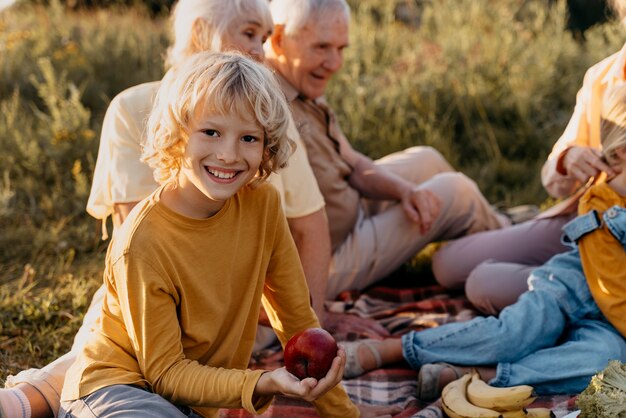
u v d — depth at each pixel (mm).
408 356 3088
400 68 6629
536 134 5961
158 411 2152
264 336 3355
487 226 4223
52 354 3398
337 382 2182
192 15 3053
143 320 2172
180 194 2240
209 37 3031
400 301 4012
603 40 6977
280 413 2869
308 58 3518
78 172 5012
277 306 2529
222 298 2309
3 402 2410
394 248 3957
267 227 2391
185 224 2219
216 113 2117
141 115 2984
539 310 2994
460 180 4051
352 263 3902
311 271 3305
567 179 3500
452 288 3992
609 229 2855
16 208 4879
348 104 6078
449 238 4141
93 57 6918
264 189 2383
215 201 2244
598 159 3160
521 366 2898
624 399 2229
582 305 3002
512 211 4863
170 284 2195
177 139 2186
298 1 3479
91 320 2785
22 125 5629
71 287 3955
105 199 3084
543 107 6285
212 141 2146
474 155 6000
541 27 7340
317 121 3750
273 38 3562
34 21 7965
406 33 7637
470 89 6215
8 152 5320
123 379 2225
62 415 2260
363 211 4102
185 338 2303
